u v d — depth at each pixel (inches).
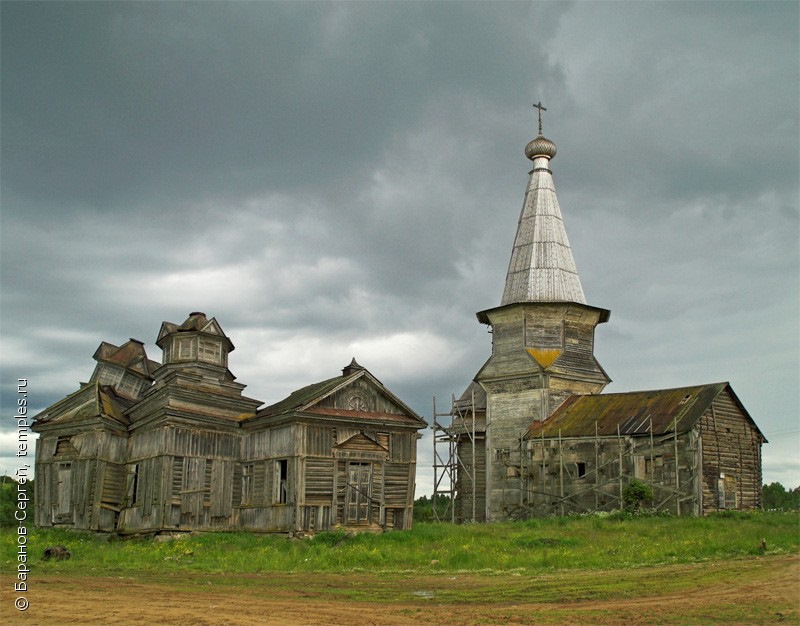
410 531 1398.9
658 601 705.0
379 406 1567.4
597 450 1823.3
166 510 1439.5
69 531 1534.2
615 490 1786.4
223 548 1279.5
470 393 2474.2
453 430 2324.1
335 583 856.3
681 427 1708.9
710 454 1752.0
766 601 689.6
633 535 1284.4
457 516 2335.1
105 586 825.5
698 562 965.2
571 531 1370.6
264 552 1181.1
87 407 1622.8
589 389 2203.5
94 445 1560.0
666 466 1721.2
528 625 611.8
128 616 639.8
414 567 994.1
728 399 1846.7
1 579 882.8
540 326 2197.3
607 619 629.9
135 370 1900.8
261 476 1518.2
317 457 1449.3
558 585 809.5
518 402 2169.0
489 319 2304.4
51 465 1622.8
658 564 962.1
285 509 1430.9
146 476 1512.1
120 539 1509.6
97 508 1525.6
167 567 1032.2
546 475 1925.4
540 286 2276.1
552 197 2402.8
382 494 1501.0
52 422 1628.9
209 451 1531.7
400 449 1547.7
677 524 1409.9
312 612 662.5
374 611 669.3
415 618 639.1
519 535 1311.5
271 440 1504.7
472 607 691.4
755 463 1883.6
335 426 1481.3
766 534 1205.1
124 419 1640.0
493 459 2181.3
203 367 1700.3
